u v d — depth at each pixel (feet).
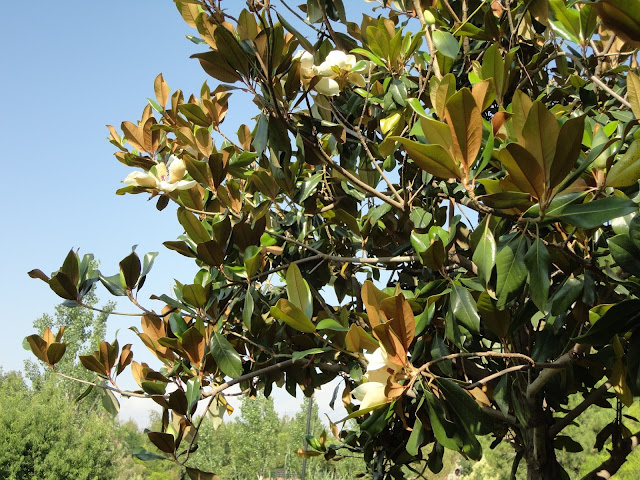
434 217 7.82
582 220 3.61
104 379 7.46
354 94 7.99
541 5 6.12
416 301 5.70
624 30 2.51
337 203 8.39
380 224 8.64
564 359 4.87
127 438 101.86
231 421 64.49
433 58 6.04
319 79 5.84
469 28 7.02
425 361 6.09
